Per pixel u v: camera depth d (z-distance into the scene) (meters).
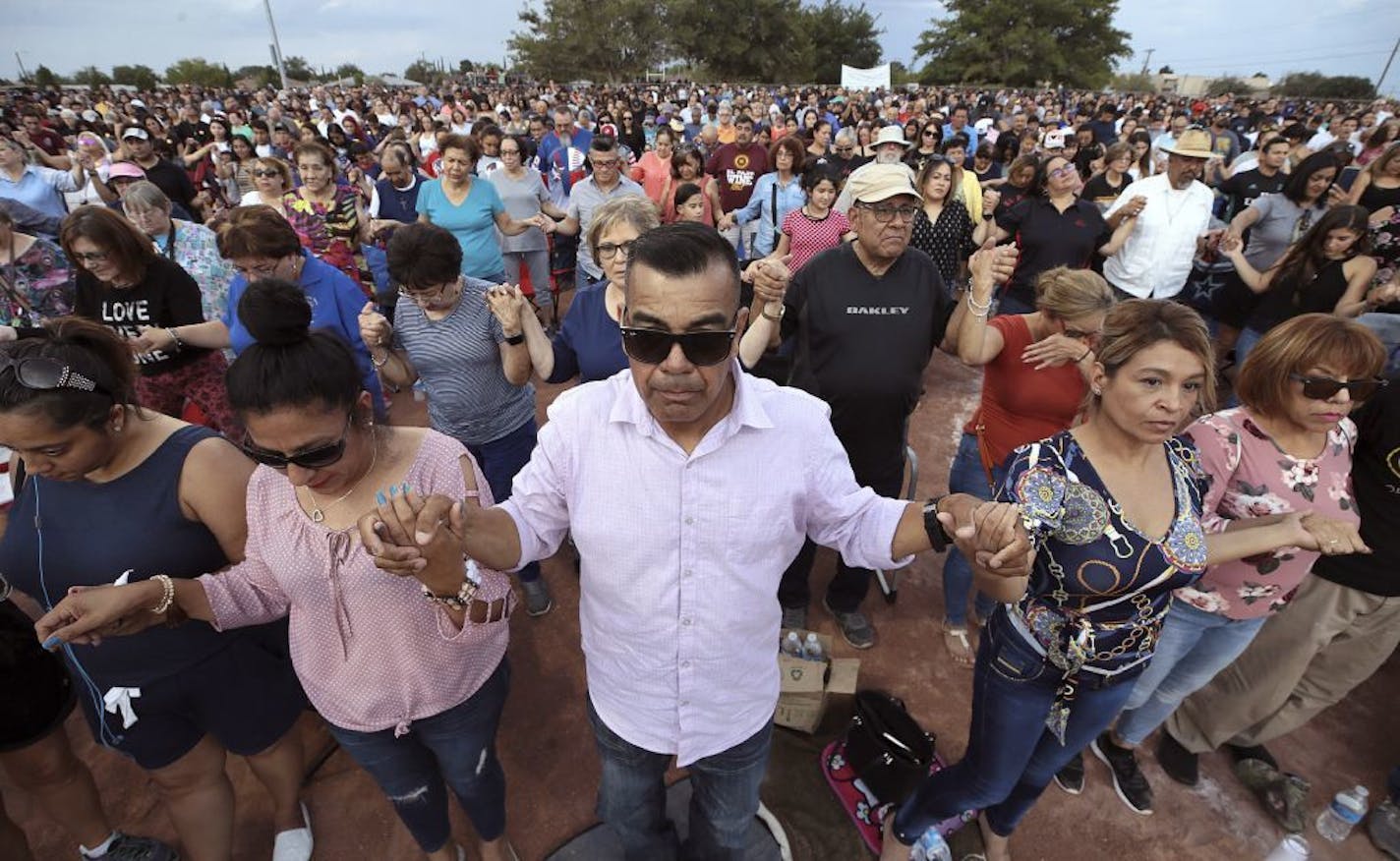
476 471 1.73
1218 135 9.77
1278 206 5.00
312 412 1.36
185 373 3.26
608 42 50.75
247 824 2.51
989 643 1.91
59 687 1.94
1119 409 1.60
